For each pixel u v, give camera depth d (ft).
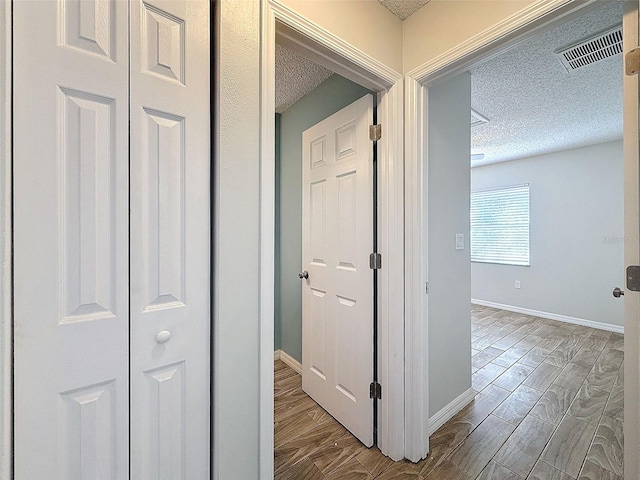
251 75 3.27
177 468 2.81
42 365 2.17
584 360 9.23
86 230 2.34
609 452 5.22
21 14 2.07
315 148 6.82
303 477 4.75
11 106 2.04
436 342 5.96
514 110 9.08
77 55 2.28
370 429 5.41
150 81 2.63
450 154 6.30
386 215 5.16
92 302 2.37
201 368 2.96
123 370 2.52
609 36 5.68
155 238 2.67
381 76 4.79
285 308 9.03
